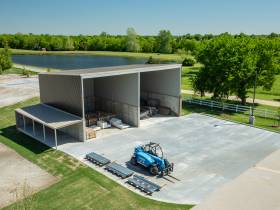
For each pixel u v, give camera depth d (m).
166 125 31.16
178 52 147.00
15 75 67.81
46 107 29.98
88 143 25.89
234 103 41.97
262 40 40.56
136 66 33.34
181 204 16.61
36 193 17.83
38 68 88.19
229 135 28.17
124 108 31.34
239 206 16.44
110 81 32.19
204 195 17.58
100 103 34.25
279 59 38.88
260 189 18.23
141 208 16.23
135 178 19.14
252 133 28.81
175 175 20.08
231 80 37.31
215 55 39.03
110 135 28.03
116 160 22.34
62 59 127.38
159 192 17.89
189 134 28.36
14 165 21.69
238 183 19.00
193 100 40.88
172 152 23.98
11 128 29.97
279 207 16.34
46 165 21.59
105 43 176.62
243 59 36.31
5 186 18.75
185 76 69.19
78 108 26.12
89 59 127.94
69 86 26.58
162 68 31.17
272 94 49.19
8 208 16.38
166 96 35.06
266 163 22.00
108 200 17.00
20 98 42.47
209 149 24.67
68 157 22.89
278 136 27.98
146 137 27.44
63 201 16.94
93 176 19.78
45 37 188.25
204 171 20.69
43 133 28.28
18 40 186.25
